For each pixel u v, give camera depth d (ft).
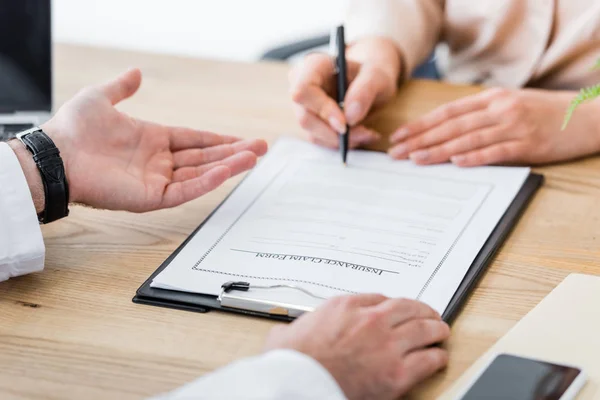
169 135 3.16
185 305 2.43
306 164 3.33
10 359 2.20
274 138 3.62
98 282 2.57
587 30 4.08
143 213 3.00
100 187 2.87
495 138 3.33
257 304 2.35
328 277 2.49
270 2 8.24
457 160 3.26
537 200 3.04
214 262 2.61
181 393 1.80
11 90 3.57
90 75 4.33
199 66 4.48
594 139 3.39
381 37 4.23
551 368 2.00
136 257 2.71
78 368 2.17
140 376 2.13
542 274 2.55
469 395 1.90
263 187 3.15
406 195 3.03
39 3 3.51
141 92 4.11
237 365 1.86
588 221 2.87
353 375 2.00
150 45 8.74
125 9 8.63
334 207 2.95
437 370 2.12
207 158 3.18
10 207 2.61
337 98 3.77
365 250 2.65
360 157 3.41
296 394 1.81
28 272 2.62
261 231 2.80
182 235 2.84
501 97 3.48
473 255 2.60
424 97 4.02
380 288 2.43
